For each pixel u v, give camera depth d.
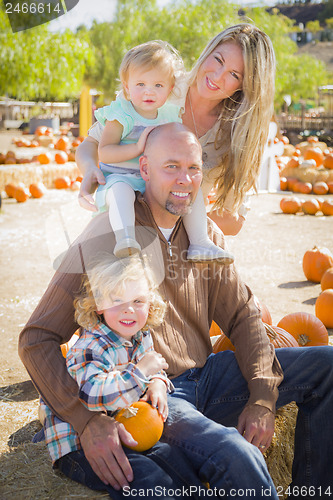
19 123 36.09
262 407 2.65
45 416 2.53
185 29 20.81
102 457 2.26
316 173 15.39
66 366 2.42
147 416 2.37
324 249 7.23
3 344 4.96
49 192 13.99
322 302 5.64
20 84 15.56
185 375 2.82
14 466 2.55
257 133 3.14
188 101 3.22
